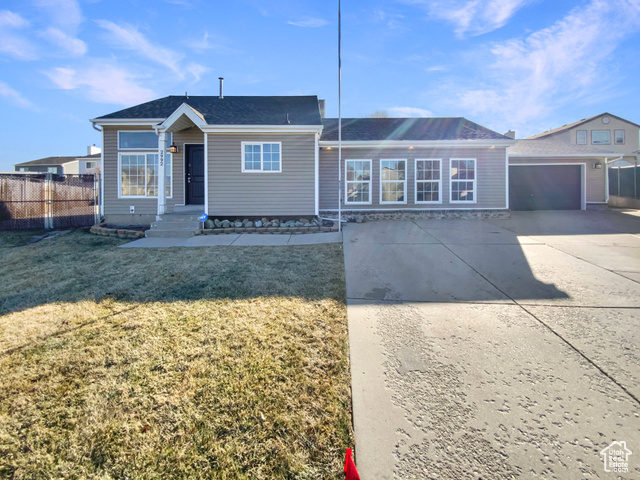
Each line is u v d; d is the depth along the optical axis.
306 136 10.17
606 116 28.95
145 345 3.05
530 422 2.07
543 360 2.73
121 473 1.80
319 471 1.80
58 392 2.41
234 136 10.09
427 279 4.94
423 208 12.31
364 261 5.99
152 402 2.31
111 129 11.14
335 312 3.77
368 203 12.32
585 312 3.66
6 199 10.87
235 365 2.73
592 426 2.03
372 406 2.26
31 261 6.34
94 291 4.55
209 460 1.87
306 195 10.26
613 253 6.36
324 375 2.60
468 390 2.38
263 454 1.91
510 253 6.44
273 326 3.42
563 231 9.12
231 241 8.06
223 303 4.04
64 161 43.84
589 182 15.10
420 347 2.98
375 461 1.84
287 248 7.15
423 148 12.21
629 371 2.56
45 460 1.88
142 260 6.25
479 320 3.52
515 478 1.71
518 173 14.80
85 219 11.80
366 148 12.24
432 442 1.95
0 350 2.98
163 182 9.90
